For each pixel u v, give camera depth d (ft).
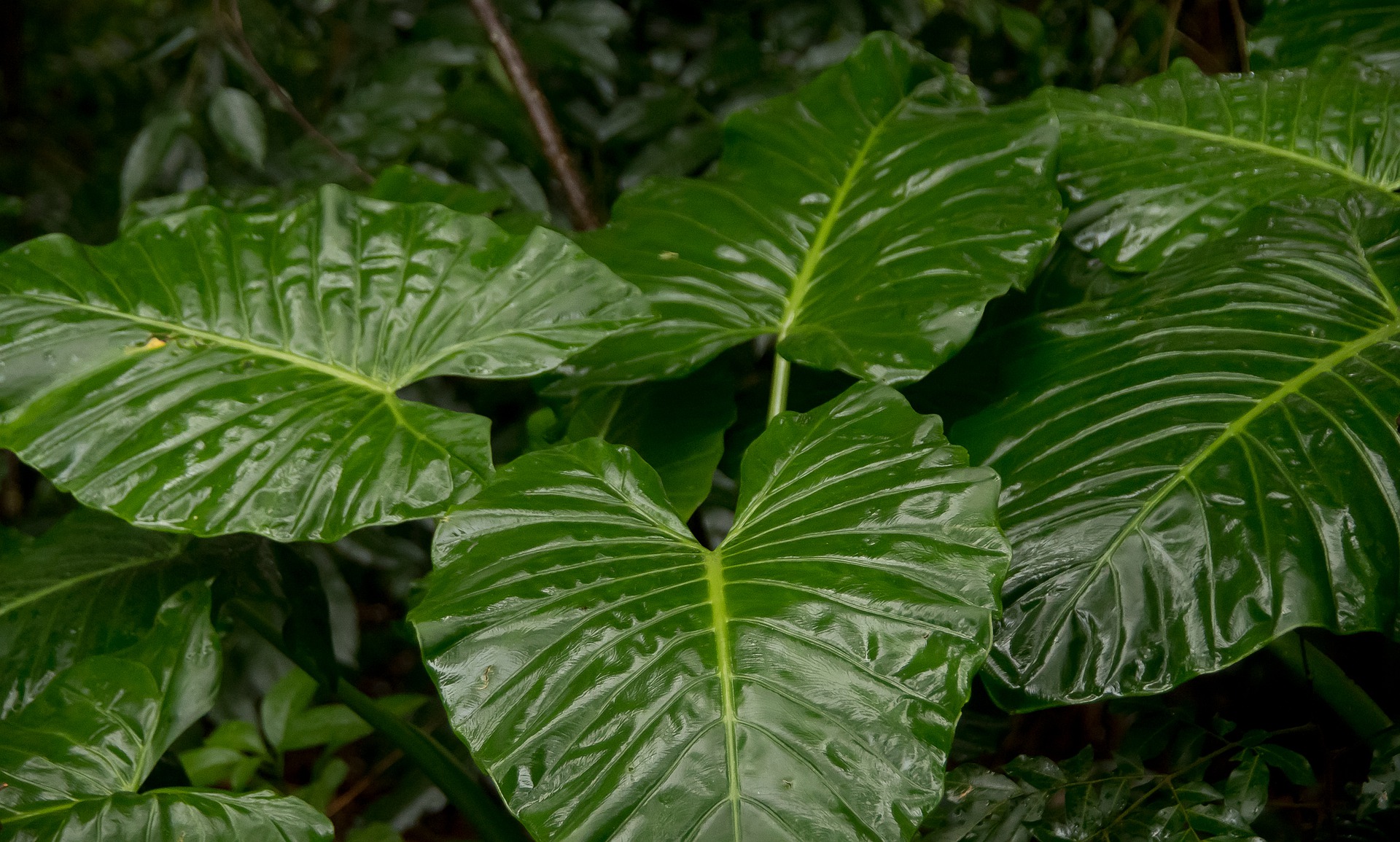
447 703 5.61
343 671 8.44
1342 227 6.75
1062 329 6.68
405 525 9.30
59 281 6.41
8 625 6.70
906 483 5.90
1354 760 7.25
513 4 8.94
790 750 5.48
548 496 6.00
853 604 5.66
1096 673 5.81
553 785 5.49
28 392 6.23
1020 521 6.07
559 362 6.27
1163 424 6.15
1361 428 6.02
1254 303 6.48
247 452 6.13
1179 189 7.05
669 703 5.55
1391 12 7.92
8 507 9.60
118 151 10.39
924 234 6.75
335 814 10.03
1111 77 9.23
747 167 7.34
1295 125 7.25
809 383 7.43
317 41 9.68
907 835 5.40
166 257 6.52
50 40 11.57
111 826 5.87
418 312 6.45
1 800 5.96
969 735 7.43
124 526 7.11
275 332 6.45
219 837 5.86
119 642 6.72
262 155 8.27
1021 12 8.73
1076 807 6.29
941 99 7.33
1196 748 6.63
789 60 9.02
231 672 8.81
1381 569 5.83
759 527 5.93
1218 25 9.16
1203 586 5.85
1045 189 6.77
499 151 8.82
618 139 9.00
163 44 8.86
